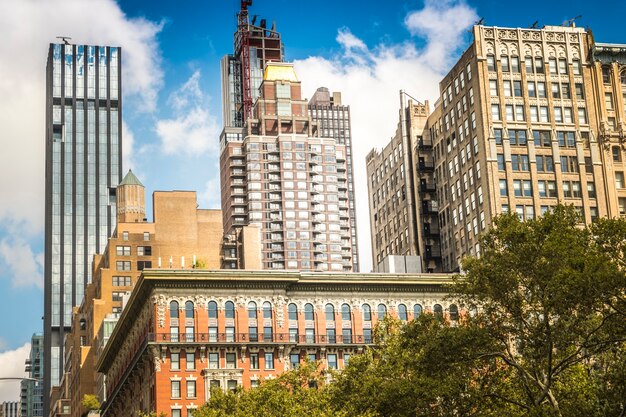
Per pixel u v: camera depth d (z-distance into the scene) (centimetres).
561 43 19900
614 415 8106
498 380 8812
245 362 14738
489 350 8531
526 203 18825
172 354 14575
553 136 19312
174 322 14675
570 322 8175
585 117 19588
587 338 8100
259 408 11044
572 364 9081
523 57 19688
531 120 19338
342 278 15300
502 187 18850
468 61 19862
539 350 8419
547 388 8219
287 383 11781
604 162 19362
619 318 7944
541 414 8006
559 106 19550
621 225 7994
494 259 8481
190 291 14825
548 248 8138
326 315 15250
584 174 19225
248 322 14900
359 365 10669
